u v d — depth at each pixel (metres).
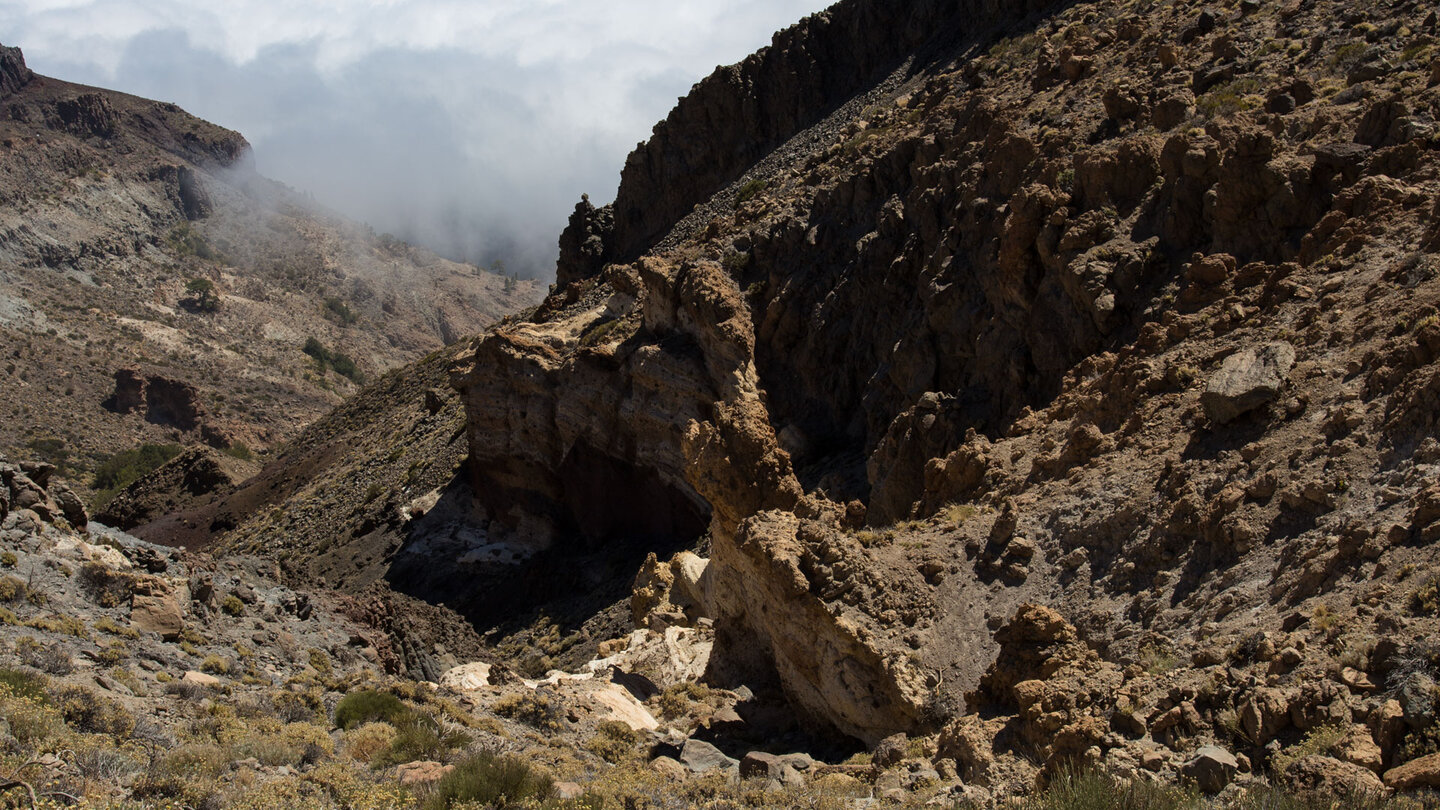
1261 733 12.54
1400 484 15.40
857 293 43.28
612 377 52.38
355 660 25.22
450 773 14.24
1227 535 16.98
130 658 18.81
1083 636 17.36
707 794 15.68
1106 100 35.03
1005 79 47.50
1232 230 25.98
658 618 32.28
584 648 41.41
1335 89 29.02
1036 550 19.69
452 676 23.73
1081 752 13.41
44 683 14.86
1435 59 27.03
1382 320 19.12
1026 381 30.30
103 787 12.33
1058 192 31.66
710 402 47.03
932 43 71.19
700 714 22.05
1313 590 14.77
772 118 84.50
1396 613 13.12
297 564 66.50
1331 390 18.42
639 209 94.50
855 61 79.56
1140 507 18.91
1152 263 27.56
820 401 44.25
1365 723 11.88
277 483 92.62
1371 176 23.72
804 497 25.36
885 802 14.33
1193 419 20.19
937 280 36.56
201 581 23.66
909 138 45.78
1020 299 31.53
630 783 15.85
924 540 21.00
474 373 58.88
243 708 17.00
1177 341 23.55
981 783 14.30
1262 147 25.77
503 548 56.66
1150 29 41.69
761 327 47.53
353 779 14.17
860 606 19.20
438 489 64.75
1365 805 10.29
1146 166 29.73
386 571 59.62
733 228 56.81
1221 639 15.00
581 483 53.62
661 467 48.84
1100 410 23.02
